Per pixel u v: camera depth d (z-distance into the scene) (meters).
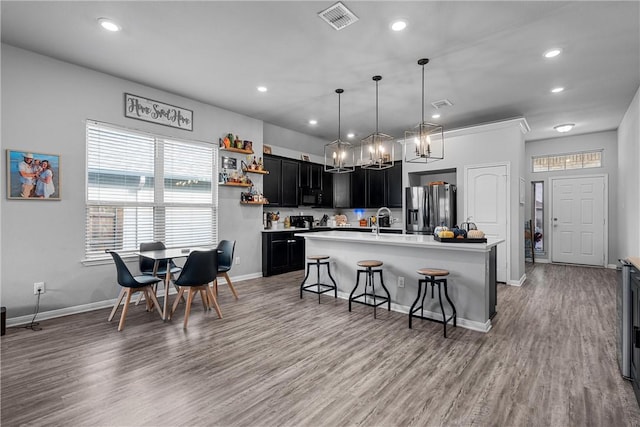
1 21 2.75
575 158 6.85
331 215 7.92
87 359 2.51
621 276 2.27
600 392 2.06
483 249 3.00
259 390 2.09
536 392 2.06
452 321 3.34
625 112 5.14
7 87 3.15
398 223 6.88
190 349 2.70
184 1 2.48
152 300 3.58
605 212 6.48
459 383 2.17
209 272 3.37
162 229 4.38
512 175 4.98
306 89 4.25
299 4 2.51
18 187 3.21
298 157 6.96
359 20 2.71
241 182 5.26
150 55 3.36
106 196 3.86
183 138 4.56
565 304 4.00
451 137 5.58
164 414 1.84
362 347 2.74
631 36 2.93
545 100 4.61
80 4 2.52
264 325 3.27
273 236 5.77
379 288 3.95
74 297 3.59
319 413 1.86
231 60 3.46
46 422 1.77
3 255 3.15
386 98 4.56
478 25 2.77
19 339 2.88
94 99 3.71
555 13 2.60
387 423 1.77
